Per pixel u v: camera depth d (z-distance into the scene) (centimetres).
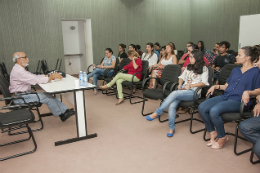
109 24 676
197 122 311
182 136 267
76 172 199
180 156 221
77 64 761
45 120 331
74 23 726
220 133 228
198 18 783
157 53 539
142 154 227
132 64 411
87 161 216
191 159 215
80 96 254
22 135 280
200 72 268
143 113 353
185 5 796
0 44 543
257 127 188
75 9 620
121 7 686
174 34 796
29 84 288
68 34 725
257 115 195
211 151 230
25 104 246
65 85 270
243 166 202
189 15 810
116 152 232
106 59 491
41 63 598
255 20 610
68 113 308
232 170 196
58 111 295
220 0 698
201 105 237
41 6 576
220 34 715
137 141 256
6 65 557
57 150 239
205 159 215
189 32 823
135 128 294
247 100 205
